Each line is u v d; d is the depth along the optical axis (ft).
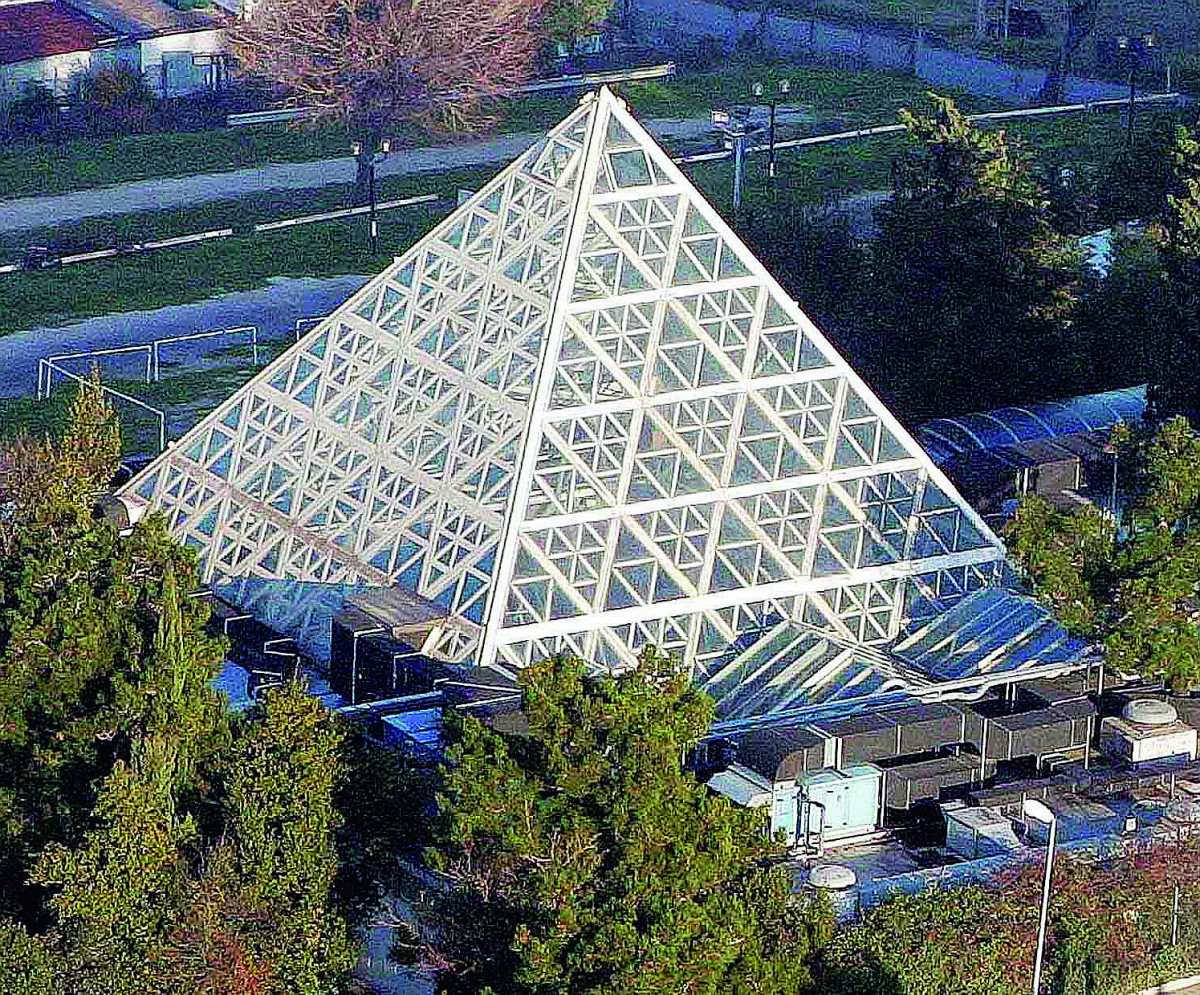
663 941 567.59
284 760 645.51
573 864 593.01
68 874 624.18
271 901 628.69
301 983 623.36
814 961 633.61
